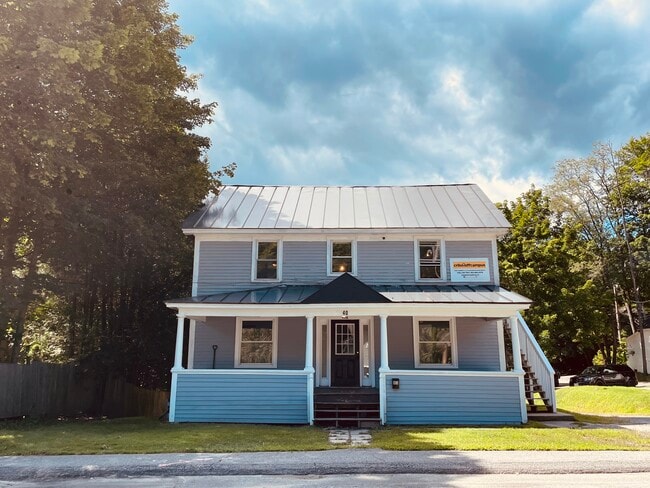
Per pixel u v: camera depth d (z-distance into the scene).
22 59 11.62
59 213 13.04
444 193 19.47
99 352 17.31
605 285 38.66
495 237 16.62
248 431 11.31
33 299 15.16
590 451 8.67
